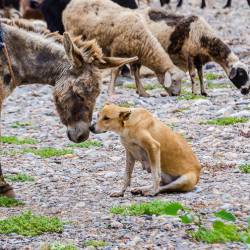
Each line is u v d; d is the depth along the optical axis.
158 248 10.78
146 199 13.39
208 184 14.33
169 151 13.64
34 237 11.63
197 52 25.92
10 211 13.18
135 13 25.27
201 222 11.62
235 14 43.84
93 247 10.95
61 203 13.65
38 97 27.31
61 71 13.97
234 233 11.05
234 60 25.69
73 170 16.52
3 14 38.34
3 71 13.81
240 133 18.94
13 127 22.45
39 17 38.50
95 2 25.66
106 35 25.34
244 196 13.27
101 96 25.92
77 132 13.87
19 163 17.55
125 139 13.47
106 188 14.70
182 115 22.12
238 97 24.94
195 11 45.38
